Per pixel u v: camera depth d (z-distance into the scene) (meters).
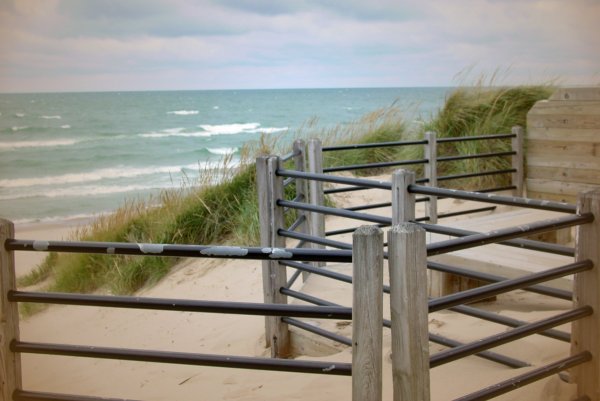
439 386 3.65
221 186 9.23
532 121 8.12
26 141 38.31
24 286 10.16
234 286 7.38
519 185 8.32
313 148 6.20
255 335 5.66
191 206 9.05
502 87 10.21
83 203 20.66
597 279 3.12
